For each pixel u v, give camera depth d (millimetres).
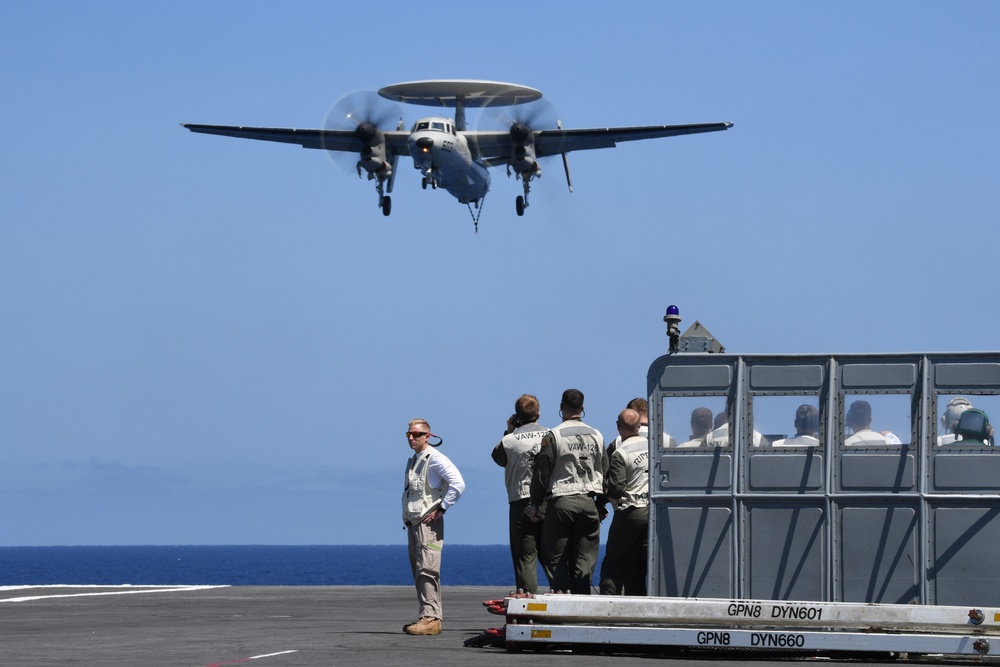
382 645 13812
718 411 12789
